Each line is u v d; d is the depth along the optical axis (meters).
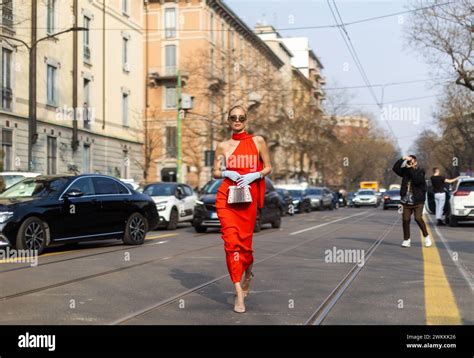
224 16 59.59
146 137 46.03
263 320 6.07
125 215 13.95
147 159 45.09
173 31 55.34
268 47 70.69
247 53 62.22
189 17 55.03
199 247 13.76
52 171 33.09
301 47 91.25
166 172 55.22
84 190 13.00
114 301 7.07
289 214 34.16
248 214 6.53
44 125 32.09
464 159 49.12
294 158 60.16
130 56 43.38
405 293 7.61
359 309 6.62
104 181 13.73
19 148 29.78
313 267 10.11
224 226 6.49
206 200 19.05
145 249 13.24
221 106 41.78
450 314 6.38
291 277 8.96
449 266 10.20
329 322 5.99
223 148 6.57
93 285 8.21
